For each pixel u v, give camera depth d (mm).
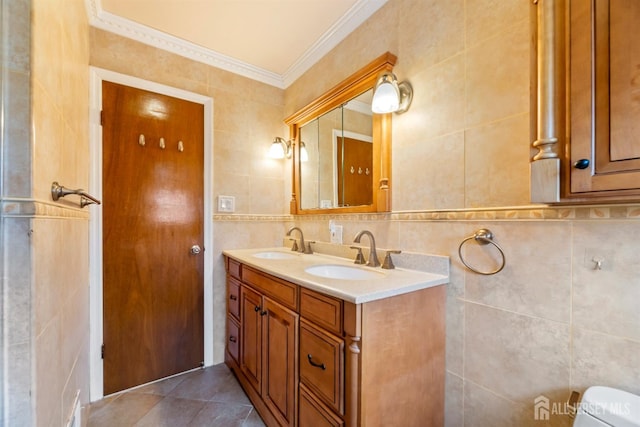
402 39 1407
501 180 1039
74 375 1186
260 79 2271
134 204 1771
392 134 1460
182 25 1723
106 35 1682
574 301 878
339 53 1809
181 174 1937
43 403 759
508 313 1024
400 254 1393
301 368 1192
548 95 756
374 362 972
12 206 666
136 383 1778
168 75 1888
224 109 2105
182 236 1943
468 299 1142
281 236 2383
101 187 1658
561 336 904
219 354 2088
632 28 619
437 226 1250
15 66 673
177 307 1926
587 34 680
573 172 712
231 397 1683
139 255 1789
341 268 1557
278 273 1333
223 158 2098
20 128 677
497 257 1054
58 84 927
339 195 1812
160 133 1858
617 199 684
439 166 1241
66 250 1024
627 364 787
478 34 1107
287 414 1271
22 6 685
